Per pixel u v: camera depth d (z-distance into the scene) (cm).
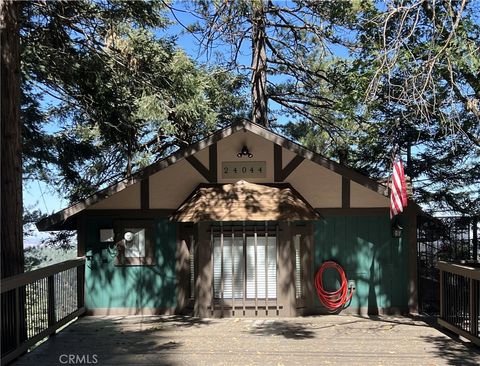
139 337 831
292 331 874
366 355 706
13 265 745
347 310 1051
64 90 1243
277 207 995
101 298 1066
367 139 1184
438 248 1184
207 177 1065
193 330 887
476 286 738
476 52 759
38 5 1007
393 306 1048
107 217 1076
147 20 1225
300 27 1606
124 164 1978
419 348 746
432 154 1603
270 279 1028
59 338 827
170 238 1070
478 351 727
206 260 1023
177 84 1403
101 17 1124
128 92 1270
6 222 747
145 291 1068
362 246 1058
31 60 1127
